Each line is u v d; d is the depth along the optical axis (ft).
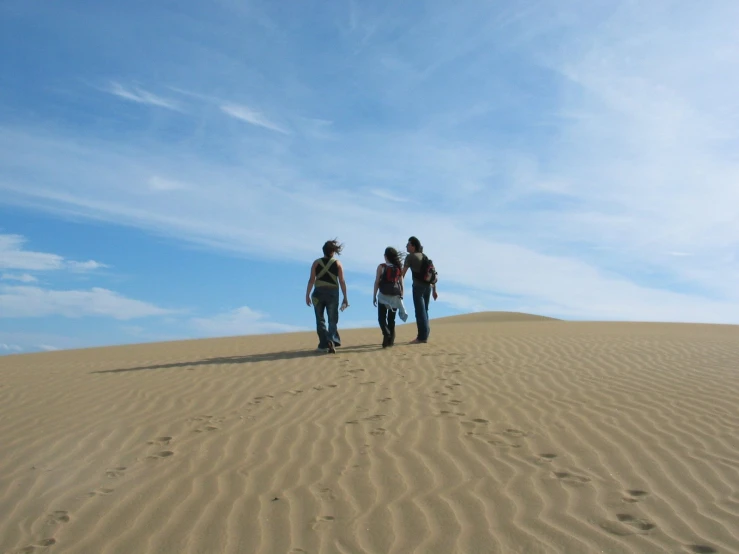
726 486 15.53
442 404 23.93
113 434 21.11
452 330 53.01
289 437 20.27
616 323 63.36
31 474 17.63
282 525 14.10
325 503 15.17
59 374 33.19
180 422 22.31
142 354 41.47
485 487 15.85
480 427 20.84
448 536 13.42
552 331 49.78
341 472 17.11
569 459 17.69
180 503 15.42
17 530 14.25
